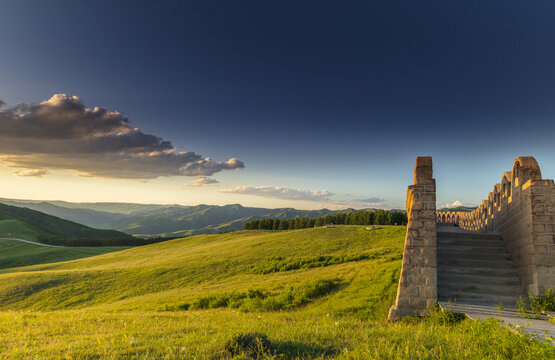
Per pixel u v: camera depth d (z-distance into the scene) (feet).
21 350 20.85
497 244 43.09
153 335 25.95
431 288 33.19
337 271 79.66
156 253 237.04
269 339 21.38
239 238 257.14
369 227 193.47
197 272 130.31
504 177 43.83
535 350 16.33
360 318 37.91
